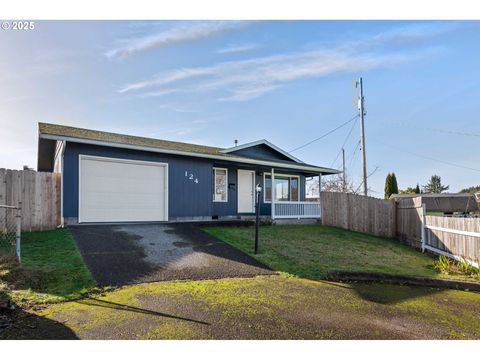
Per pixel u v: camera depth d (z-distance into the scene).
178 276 5.54
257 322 3.71
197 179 12.02
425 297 5.19
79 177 9.34
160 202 11.03
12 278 4.72
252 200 14.76
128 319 3.64
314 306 4.39
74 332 3.29
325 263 7.01
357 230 12.95
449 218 8.41
